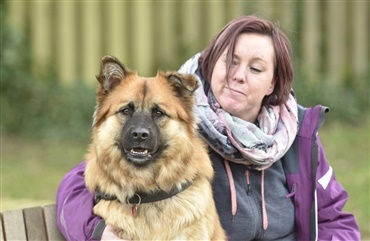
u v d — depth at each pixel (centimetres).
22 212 531
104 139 517
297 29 1569
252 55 541
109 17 1572
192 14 1582
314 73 1600
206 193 523
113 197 513
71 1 1552
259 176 557
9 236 518
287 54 565
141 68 1591
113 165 514
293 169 566
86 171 536
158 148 511
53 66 1547
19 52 1497
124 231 504
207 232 514
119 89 529
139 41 1585
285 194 564
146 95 519
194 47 1577
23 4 1536
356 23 1644
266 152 541
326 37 1616
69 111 1464
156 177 510
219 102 556
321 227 573
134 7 1578
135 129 499
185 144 520
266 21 559
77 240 505
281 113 572
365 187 1048
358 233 570
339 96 1555
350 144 1341
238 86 544
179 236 507
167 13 1585
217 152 552
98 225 503
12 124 1464
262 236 554
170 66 1569
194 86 517
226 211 550
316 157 559
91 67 1570
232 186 547
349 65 1650
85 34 1564
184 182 517
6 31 1469
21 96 1475
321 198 570
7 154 1310
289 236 570
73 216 517
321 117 568
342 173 1143
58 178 1138
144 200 509
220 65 552
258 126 575
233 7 1569
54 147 1375
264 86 549
